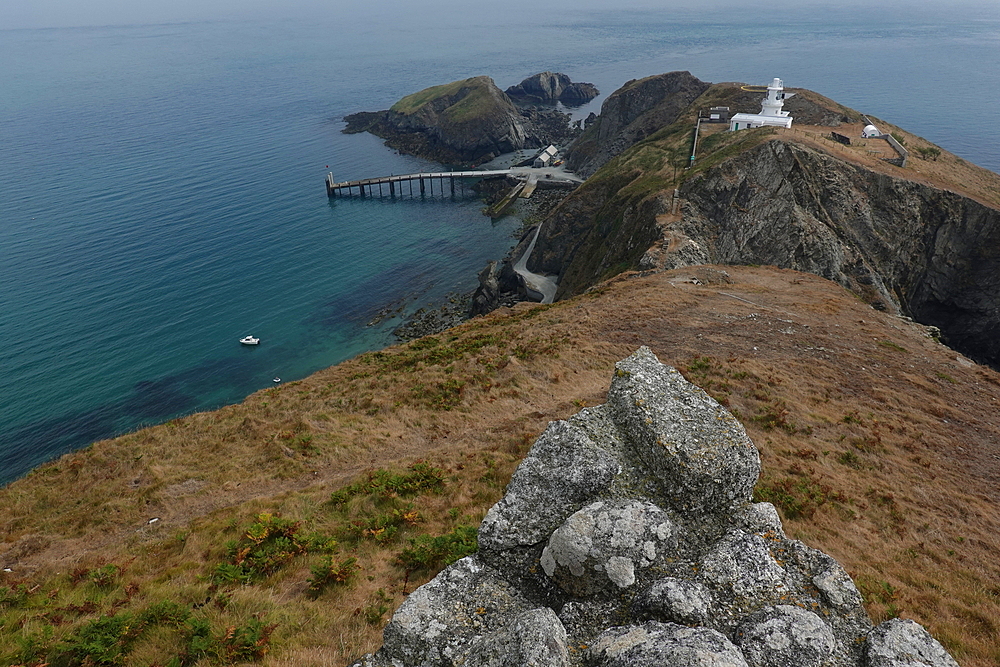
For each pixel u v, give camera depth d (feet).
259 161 501.56
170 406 199.31
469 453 74.74
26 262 300.61
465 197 449.06
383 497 63.93
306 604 43.83
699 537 28.60
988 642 42.68
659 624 23.04
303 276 303.07
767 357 111.75
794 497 66.18
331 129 620.49
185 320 255.91
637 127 467.93
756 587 25.49
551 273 327.47
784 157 258.57
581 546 26.32
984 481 77.56
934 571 55.36
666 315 133.69
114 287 280.92
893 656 21.93
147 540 61.87
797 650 22.39
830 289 169.07
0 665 38.45
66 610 45.93
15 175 438.40
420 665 24.30
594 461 29.99
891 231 245.45
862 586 48.78
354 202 424.87
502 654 22.62
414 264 322.96
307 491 69.26
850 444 83.25
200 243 335.47
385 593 45.14
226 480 74.54
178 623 41.22
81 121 626.64
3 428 185.47
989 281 242.17
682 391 34.63
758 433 83.20
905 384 106.93
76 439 182.09
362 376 113.60
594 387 96.22
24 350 227.61
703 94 432.66
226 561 52.16
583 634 24.68
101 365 221.05
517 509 29.37
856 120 337.52
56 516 70.49
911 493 72.38
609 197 333.83
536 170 497.05
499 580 28.04
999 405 102.06
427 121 575.79
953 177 275.18
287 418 93.09
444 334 142.00
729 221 258.37
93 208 377.71
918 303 254.47
